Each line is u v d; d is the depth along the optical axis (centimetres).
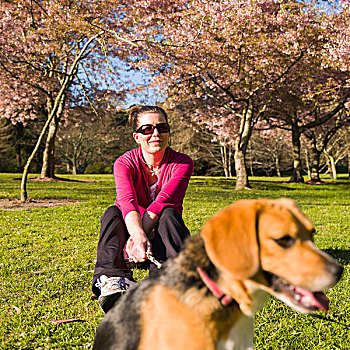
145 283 222
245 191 2003
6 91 2386
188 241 218
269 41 1789
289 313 405
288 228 186
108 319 226
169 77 2106
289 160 5253
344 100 2484
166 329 194
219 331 196
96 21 1437
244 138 2245
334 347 340
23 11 1808
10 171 4741
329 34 1830
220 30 1809
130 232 312
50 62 2278
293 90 2405
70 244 725
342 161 5662
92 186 2117
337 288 480
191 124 2902
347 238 777
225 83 2086
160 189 368
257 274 192
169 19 1867
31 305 432
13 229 852
